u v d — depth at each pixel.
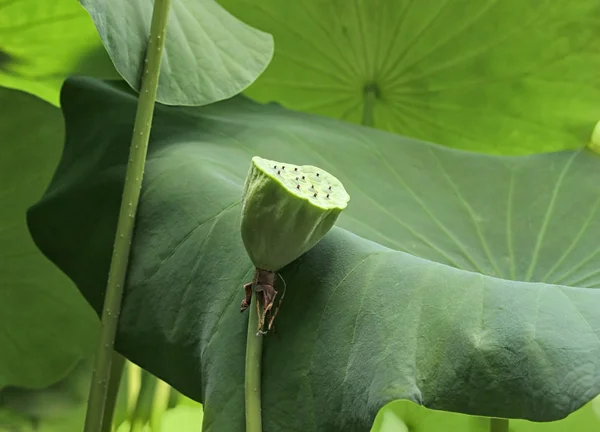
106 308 1.01
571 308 0.92
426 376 0.90
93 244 1.08
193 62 1.10
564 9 1.32
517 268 1.12
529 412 0.88
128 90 1.20
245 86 1.13
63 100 1.19
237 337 0.96
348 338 0.93
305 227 0.92
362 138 1.24
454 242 1.13
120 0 1.05
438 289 0.93
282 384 0.93
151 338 1.00
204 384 0.96
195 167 1.06
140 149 1.04
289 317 0.95
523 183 1.22
